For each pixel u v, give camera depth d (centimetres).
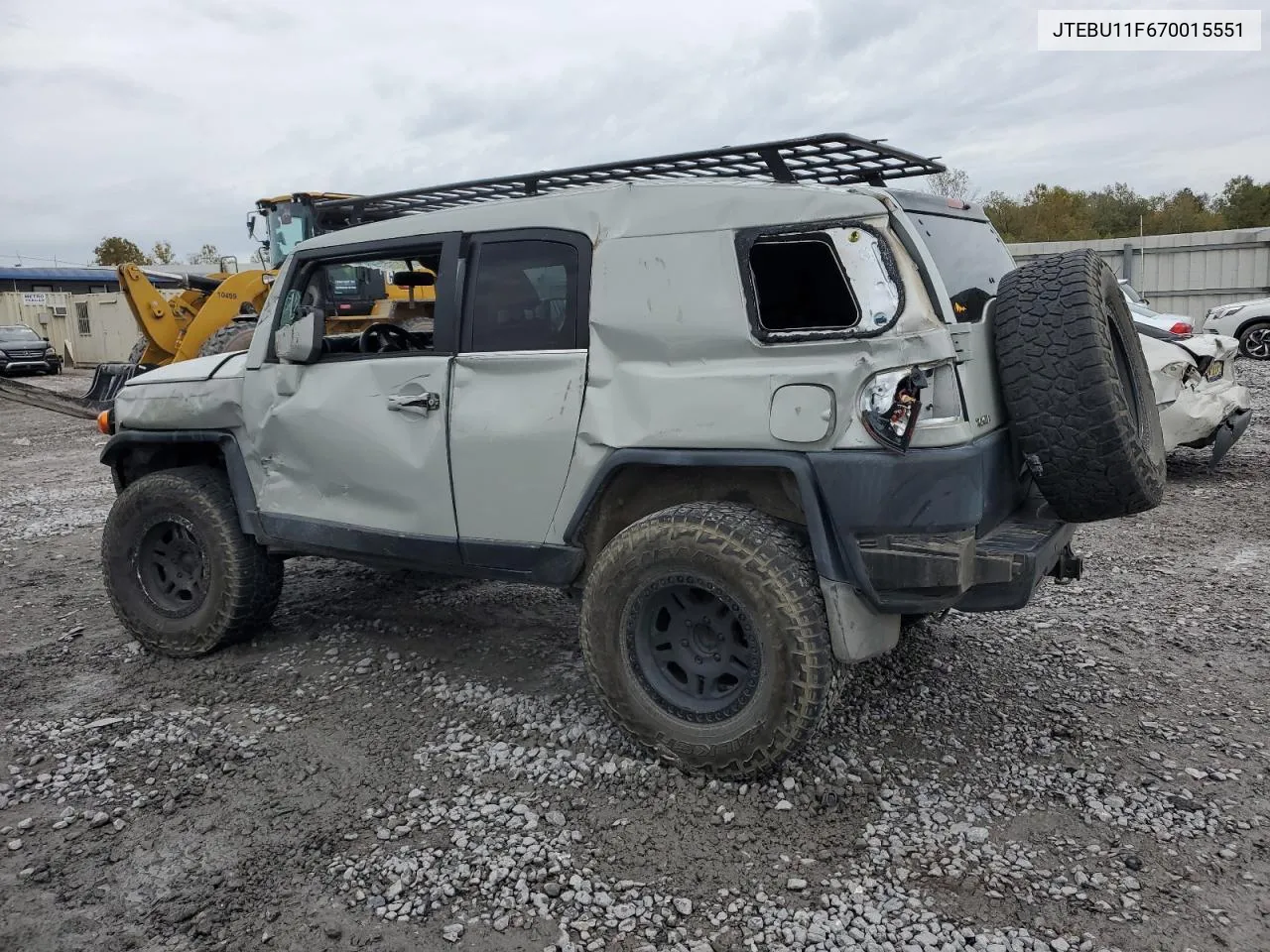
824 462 305
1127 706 385
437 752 360
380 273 488
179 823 317
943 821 302
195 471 472
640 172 382
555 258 361
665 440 332
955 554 293
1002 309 319
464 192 425
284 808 323
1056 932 249
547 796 324
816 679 305
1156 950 241
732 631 326
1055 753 346
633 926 257
